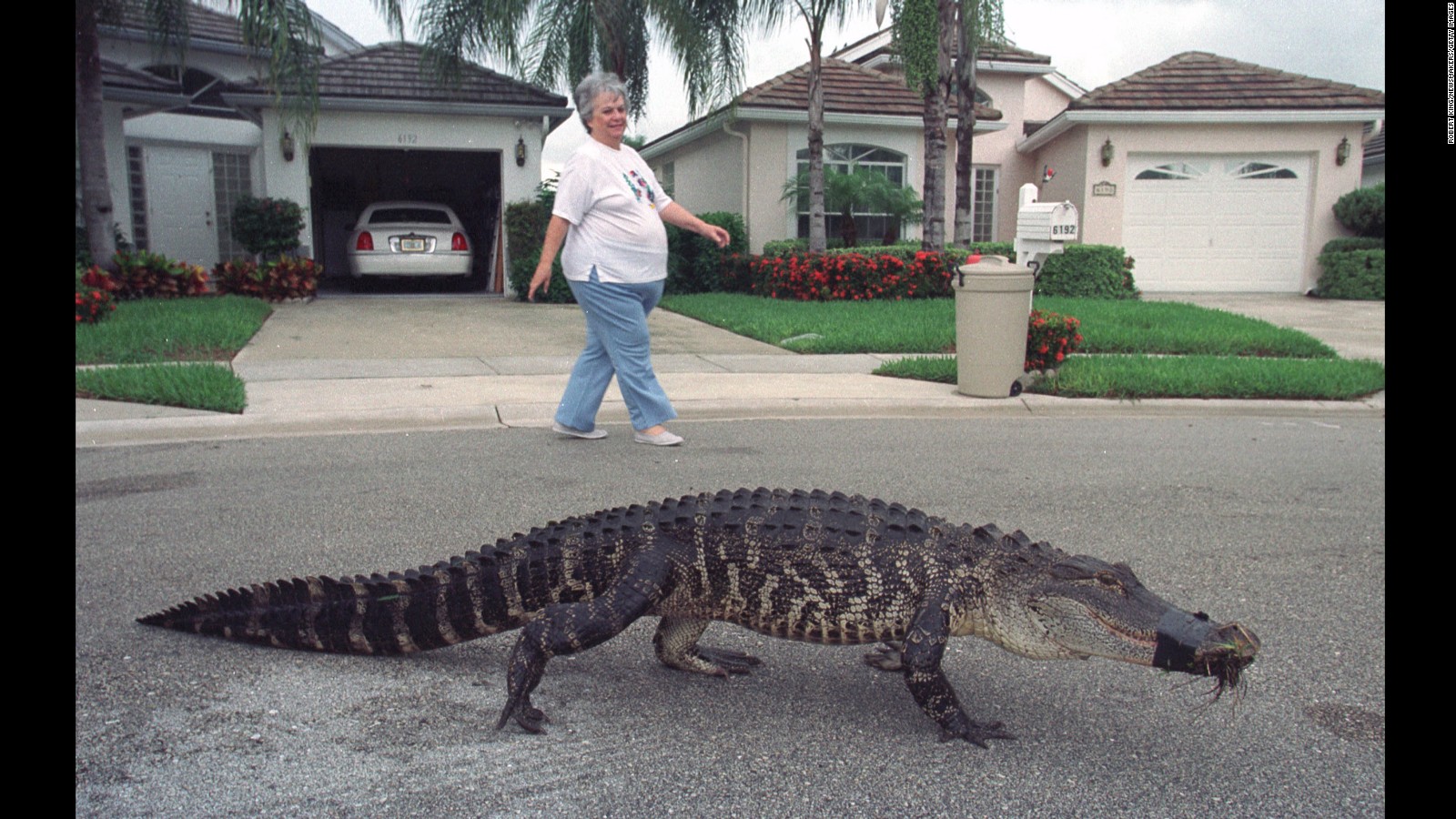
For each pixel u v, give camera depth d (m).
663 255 6.93
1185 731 3.06
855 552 2.95
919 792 2.68
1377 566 4.63
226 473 6.09
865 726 3.07
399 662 3.44
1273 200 21.48
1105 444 7.41
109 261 14.86
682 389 9.01
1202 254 21.84
